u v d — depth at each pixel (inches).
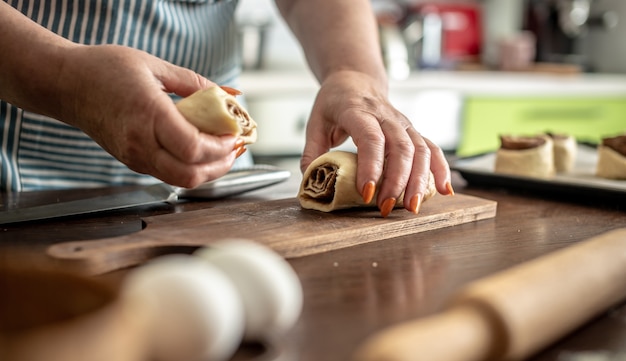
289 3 44.0
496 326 14.9
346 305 19.6
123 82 25.5
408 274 23.0
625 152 43.8
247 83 78.9
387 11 107.0
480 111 92.2
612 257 19.3
